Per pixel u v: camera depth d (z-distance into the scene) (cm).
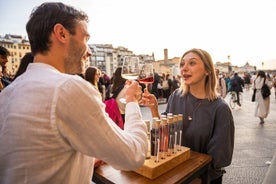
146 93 158
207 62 154
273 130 526
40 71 68
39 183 61
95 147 63
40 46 70
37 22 69
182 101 168
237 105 990
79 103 61
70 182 68
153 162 113
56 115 59
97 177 115
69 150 65
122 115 249
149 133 121
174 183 104
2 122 64
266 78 596
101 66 5469
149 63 158
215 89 157
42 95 60
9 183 62
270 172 291
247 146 410
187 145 158
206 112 151
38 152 60
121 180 106
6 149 61
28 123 59
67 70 75
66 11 70
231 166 323
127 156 67
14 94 65
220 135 140
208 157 136
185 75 158
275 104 1055
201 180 137
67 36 70
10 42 4406
